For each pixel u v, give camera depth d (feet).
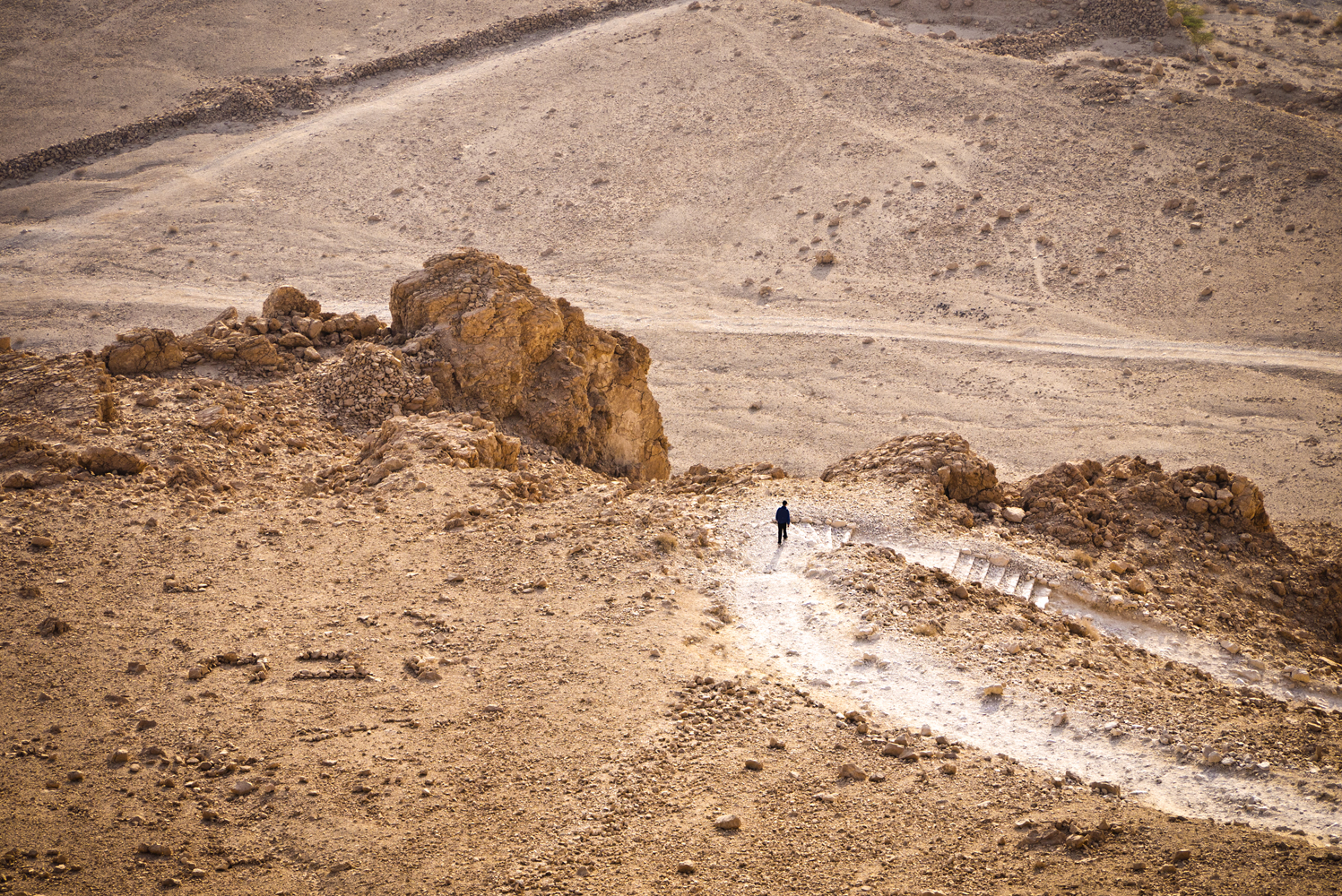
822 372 208.95
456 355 99.91
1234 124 256.52
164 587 58.44
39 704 47.37
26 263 257.14
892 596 60.70
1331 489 160.56
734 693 49.57
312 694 49.03
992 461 178.60
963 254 239.50
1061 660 55.77
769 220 261.03
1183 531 80.02
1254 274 215.72
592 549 65.41
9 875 36.55
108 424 81.15
